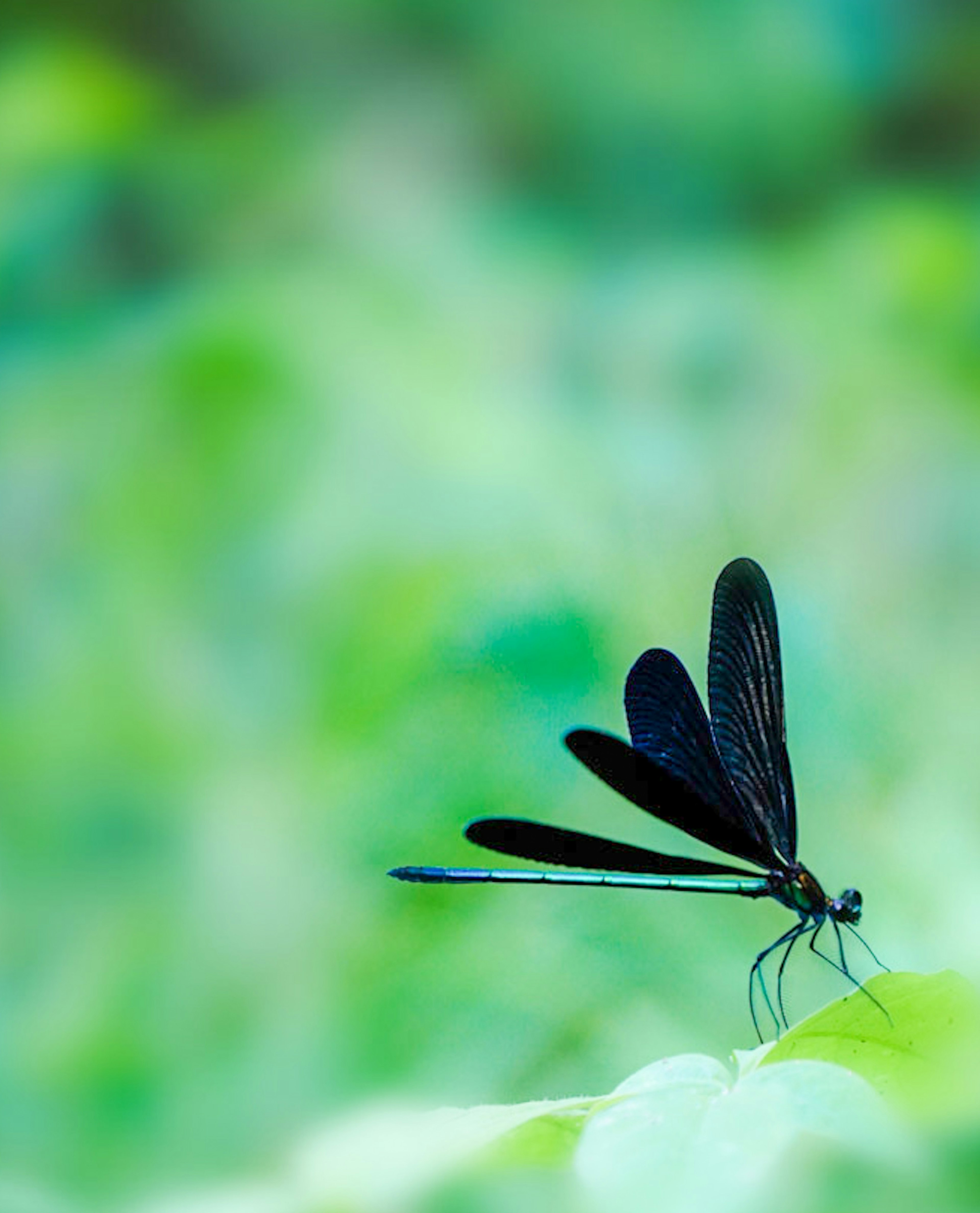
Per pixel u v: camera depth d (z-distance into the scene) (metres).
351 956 1.01
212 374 1.02
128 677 1.02
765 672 0.92
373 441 1.02
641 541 1.04
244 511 1.02
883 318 1.06
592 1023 1.00
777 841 0.92
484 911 1.01
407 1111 0.84
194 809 1.02
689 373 1.06
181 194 1.05
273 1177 0.84
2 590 1.02
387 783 1.02
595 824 1.03
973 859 1.00
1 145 1.05
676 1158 0.82
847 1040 0.84
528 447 1.04
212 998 1.01
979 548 1.04
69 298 1.04
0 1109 0.98
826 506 1.05
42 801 1.02
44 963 1.01
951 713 1.03
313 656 1.03
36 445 1.02
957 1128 0.84
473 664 1.03
